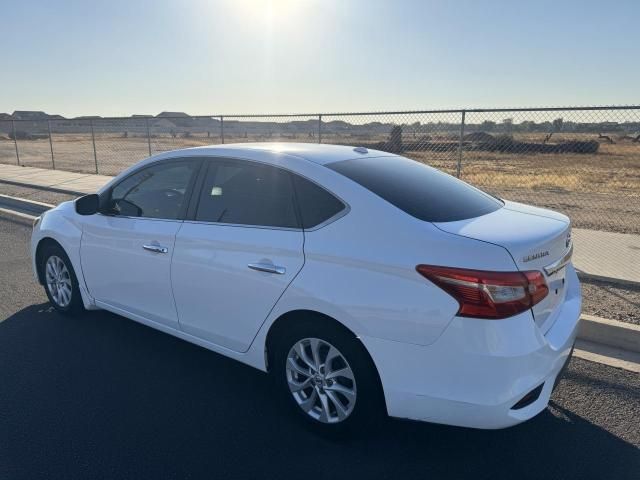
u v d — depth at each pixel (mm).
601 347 4141
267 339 3141
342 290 2697
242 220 3227
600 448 2914
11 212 10031
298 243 2912
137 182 3961
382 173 3195
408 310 2523
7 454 2832
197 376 3717
